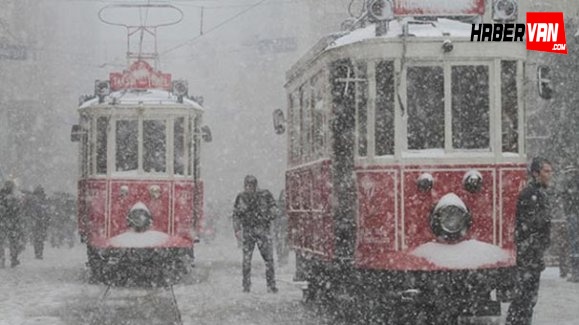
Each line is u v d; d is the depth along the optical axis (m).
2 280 28.34
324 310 20.86
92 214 28.00
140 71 29.39
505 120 17.89
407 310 17.78
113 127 27.86
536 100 30.88
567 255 27.25
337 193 18.31
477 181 17.48
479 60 17.75
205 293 24.70
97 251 27.67
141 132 27.88
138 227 27.64
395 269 17.44
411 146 17.77
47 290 25.28
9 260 38.28
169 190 27.91
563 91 30.70
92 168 28.06
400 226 17.56
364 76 17.98
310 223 20.89
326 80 18.80
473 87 17.78
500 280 17.41
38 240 38.66
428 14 18.23
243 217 25.12
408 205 17.58
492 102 17.69
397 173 17.62
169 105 27.95
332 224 18.33
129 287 26.28
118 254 27.50
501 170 17.67
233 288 26.08
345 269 18.19
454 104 17.73
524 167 17.91
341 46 18.34
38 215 38.56
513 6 18.19
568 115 30.59
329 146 18.52
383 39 17.75
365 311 18.28
